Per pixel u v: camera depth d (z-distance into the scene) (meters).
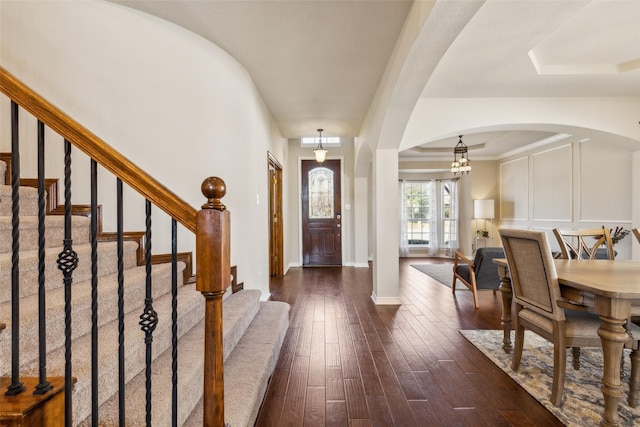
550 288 1.80
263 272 3.89
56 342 1.32
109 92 2.60
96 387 0.98
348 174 6.68
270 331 2.43
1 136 2.29
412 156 7.80
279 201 5.62
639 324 2.07
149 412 1.00
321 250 6.70
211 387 1.04
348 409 1.78
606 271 2.06
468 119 4.12
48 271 1.60
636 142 4.16
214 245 1.03
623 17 2.52
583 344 1.77
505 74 3.40
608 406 1.58
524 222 6.91
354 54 2.91
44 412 0.93
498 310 3.61
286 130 5.44
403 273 6.00
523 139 6.24
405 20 2.40
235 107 3.06
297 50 2.86
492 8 2.27
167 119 2.76
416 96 2.92
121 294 1.00
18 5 2.37
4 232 1.62
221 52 2.93
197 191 2.86
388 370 2.21
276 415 1.72
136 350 1.44
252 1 2.25
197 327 2.05
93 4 2.56
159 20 2.74
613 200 4.89
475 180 7.95
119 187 0.99
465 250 8.08
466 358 2.39
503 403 1.83
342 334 2.88
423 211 8.63
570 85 3.70
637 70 3.31
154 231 2.72
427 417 1.71
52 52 2.45
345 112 4.47
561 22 2.45
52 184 2.36
